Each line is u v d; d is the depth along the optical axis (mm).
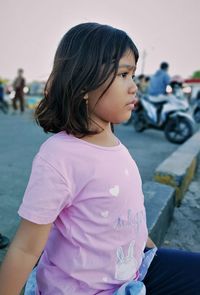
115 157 941
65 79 887
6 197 2848
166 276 1149
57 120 926
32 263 848
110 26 933
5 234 2066
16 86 11383
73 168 866
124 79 910
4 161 4277
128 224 941
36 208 823
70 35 916
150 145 5934
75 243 907
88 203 888
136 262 1004
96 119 936
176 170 3023
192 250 2215
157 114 6629
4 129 7367
